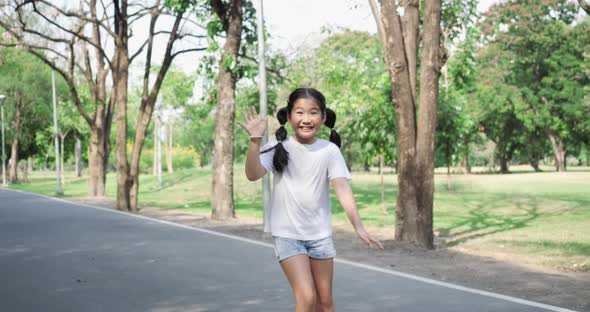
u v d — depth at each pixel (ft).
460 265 30.53
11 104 167.12
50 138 185.78
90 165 99.86
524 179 149.59
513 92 174.91
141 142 70.59
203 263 30.35
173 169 290.56
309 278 12.82
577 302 21.53
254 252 34.24
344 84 67.21
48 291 23.80
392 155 66.80
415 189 37.14
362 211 70.59
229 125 57.31
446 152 83.41
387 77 65.00
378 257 33.06
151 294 23.15
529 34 170.40
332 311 13.78
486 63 175.42
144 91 70.95
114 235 42.80
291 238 13.10
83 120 134.82
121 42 73.61
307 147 13.12
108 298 22.50
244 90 73.56
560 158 198.90
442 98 78.48
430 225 37.24
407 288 24.00
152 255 33.14
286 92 74.33
